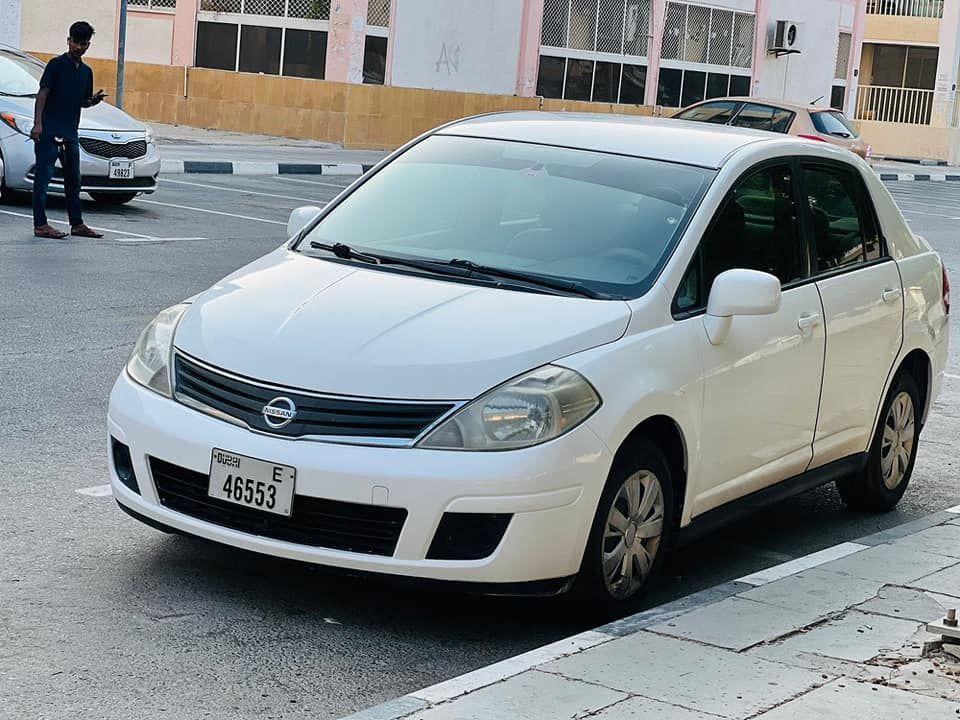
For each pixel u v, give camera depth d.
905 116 50.00
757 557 6.75
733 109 27.98
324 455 5.07
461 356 5.25
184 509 5.42
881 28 50.12
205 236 15.70
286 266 6.13
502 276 5.92
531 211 6.29
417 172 6.75
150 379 5.59
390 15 29.00
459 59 30.64
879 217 7.46
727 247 6.25
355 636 5.28
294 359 5.29
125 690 4.65
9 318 10.41
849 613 5.47
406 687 4.87
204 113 29.72
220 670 4.88
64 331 10.16
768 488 6.50
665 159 6.53
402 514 5.04
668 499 5.73
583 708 4.39
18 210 16.23
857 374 6.99
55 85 14.19
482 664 5.12
